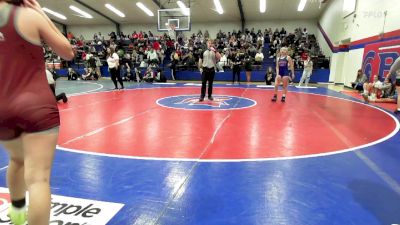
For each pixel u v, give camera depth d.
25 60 1.52
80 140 4.46
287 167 3.40
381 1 10.97
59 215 2.29
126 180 3.00
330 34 18.70
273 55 20.55
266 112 6.95
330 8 18.89
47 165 1.60
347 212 2.40
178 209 2.43
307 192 2.76
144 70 18.16
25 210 2.04
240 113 6.78
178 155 3.79
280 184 2.93
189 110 7.15
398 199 2.64
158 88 12.91
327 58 18.91
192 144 4.29
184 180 3.01
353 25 14.02
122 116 6.36
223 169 3.32
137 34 25.64
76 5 21.14
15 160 1.86
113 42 22.77
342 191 2.79
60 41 1.64
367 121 6.07
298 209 2.44
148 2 20.03
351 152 3.98
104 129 5.17
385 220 2.29
